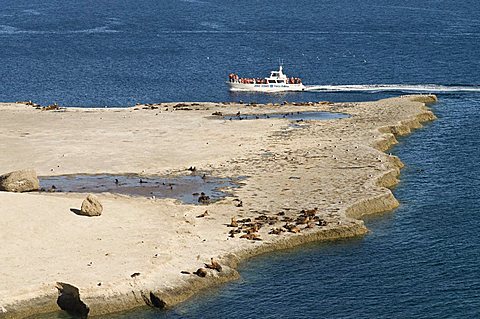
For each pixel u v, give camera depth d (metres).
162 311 109.25
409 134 191.12
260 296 112.19
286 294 112.69
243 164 163.88
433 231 131.88
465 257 121.69
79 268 114.69
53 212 130.00
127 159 167.75
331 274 118.00
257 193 146.50
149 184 152.62
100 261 116.88
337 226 130.50
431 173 161.25
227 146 176.88
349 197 143.12
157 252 120.25
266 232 128.88
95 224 128.62
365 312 107.31
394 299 110.19
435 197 147.50
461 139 185.00
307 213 135.50
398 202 145.00
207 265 117.12
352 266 120.31
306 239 127.75
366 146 174.25
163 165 164.00
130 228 128.50
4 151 173.25
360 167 159.88
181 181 154.12
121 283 111.31
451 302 108.62
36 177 148.88
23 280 111.44
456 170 162.50
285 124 197.00
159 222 131.88
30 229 124.38
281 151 172.38
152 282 112.50
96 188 150.50
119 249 120.81
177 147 176.25
